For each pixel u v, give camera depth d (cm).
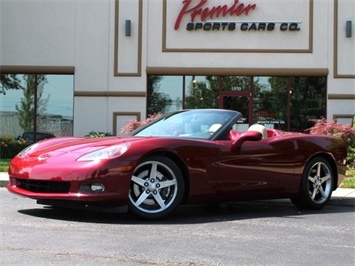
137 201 515
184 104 1560
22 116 1609
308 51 1530
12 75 1608
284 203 732
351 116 1521
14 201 657
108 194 491
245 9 1534
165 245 418
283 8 1532
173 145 528
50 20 1571
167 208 528
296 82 1547
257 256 394
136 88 1548
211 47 1543
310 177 655
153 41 1550
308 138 650
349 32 1518
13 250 388
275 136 637
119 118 1551
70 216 542
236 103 1554
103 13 1559
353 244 448
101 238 436
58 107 1602
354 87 1521
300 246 434
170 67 1546
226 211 641
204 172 547
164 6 1548
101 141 545
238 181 575
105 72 1555
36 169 514
